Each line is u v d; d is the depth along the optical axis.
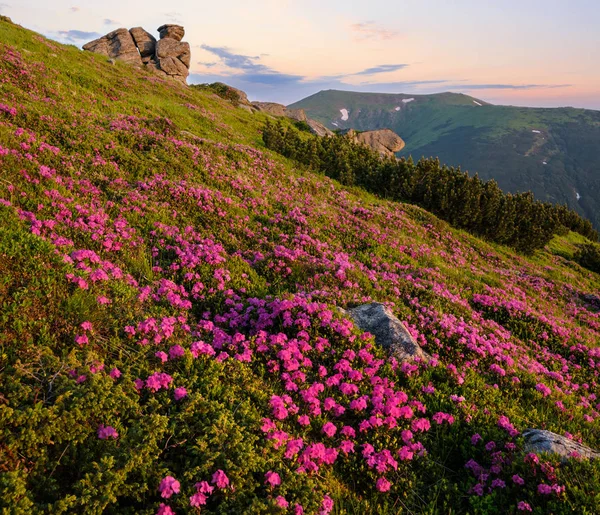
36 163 12.65
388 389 7.33
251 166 23.14
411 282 14.63
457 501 5.63
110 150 16.69
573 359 12.91
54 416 4.41
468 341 10.59
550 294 21.67
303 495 4.84
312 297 10.70
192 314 9.12
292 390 7.30
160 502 4.21
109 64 38.50
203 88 64.25
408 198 31.58
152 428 4.82
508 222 29.91
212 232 14.09
